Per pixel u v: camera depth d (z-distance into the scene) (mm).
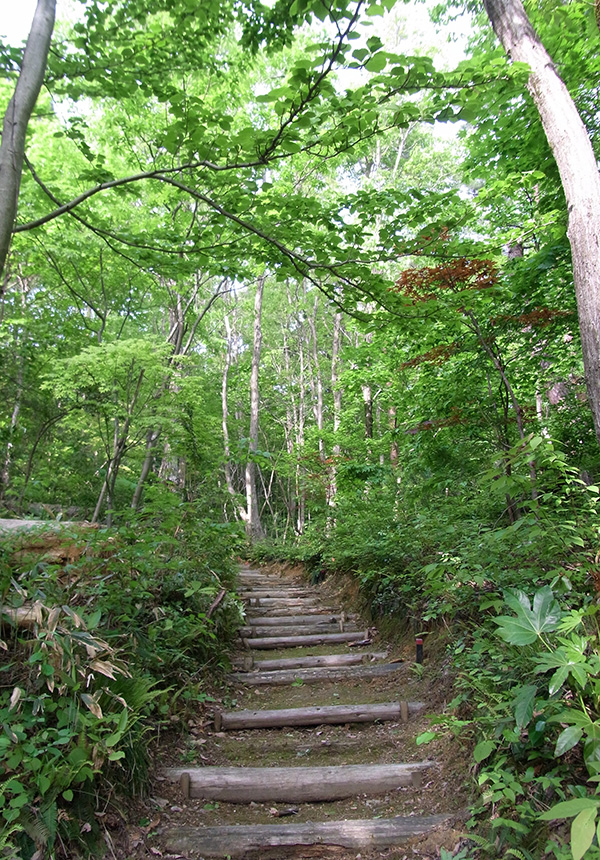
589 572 2664
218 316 23969
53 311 11000
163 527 5320
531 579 3189
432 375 6816
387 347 9203
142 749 3027
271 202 3967
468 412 5938
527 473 4703
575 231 3531
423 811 2828
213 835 2676
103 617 3578
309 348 25781
